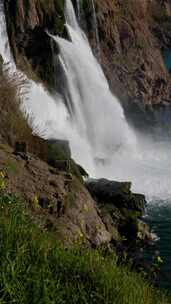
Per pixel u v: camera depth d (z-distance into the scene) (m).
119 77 50.28
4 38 29.77
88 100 33.59
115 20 52.88
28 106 23.28
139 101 52.28
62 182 12.12
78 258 5.89
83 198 12.48
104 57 48.34
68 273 5.56
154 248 13.03
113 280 5.80
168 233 14.26
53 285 5.14
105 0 50.06
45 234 6.35
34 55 31.95
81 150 24.75
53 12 35.66
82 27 42.31
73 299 5.21
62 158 15.44
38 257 5.41
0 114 14.66
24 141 14.36
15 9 31.72
